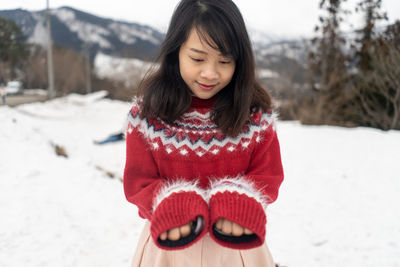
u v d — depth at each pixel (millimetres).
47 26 19297
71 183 4250
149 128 1000
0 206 3285
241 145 1015
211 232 808
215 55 822
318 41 13562
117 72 34406
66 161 5293
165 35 928
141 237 1161
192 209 772
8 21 25219
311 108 12828
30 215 3131
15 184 3928
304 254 2848
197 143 1002
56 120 12711
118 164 6664
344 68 13180
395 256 2738
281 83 13789
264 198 922
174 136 1003
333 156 6656
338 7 13094
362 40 12805
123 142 9055
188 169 1021
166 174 1040
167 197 833
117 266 2465
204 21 798
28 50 32750
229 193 840
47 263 2404
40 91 31062
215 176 1033
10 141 5859
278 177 1055
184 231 748
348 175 5297
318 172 5527
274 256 2816
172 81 964
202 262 1024
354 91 12562
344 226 3391
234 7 845
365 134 9070
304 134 9266
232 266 1043
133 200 994
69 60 34594
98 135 10422
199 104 997
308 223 3500
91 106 19062
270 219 3627
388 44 11477
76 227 3018
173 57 949
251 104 1024
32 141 6312
